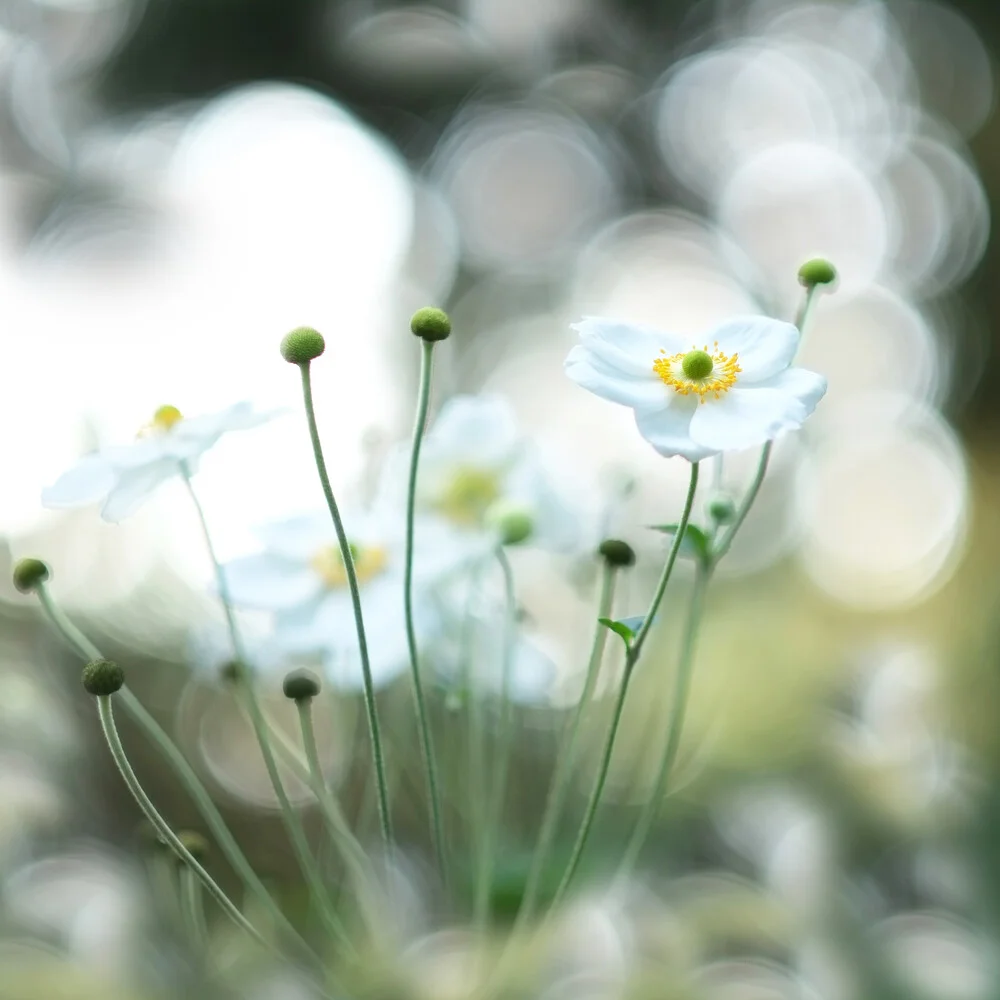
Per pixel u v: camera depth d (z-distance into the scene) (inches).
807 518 129.5
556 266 157.6
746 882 50.8
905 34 154.9
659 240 159.8
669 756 48.0
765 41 155.0
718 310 155.4
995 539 127.9
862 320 160.9
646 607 57.3
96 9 130.3
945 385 159.3
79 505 47.9
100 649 63.0
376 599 49.6
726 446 46.2
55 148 131.9
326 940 48.9
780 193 161.8
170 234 133.3
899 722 55.8
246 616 52.3
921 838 51.9
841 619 99.3
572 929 49.1
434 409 91.8
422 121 144.0
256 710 47.5
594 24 147.0
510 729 50.4
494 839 49.3
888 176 160.2
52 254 128.5
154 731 47.8
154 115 135.2
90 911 49.6
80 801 54.6
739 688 63.8
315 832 54.3
